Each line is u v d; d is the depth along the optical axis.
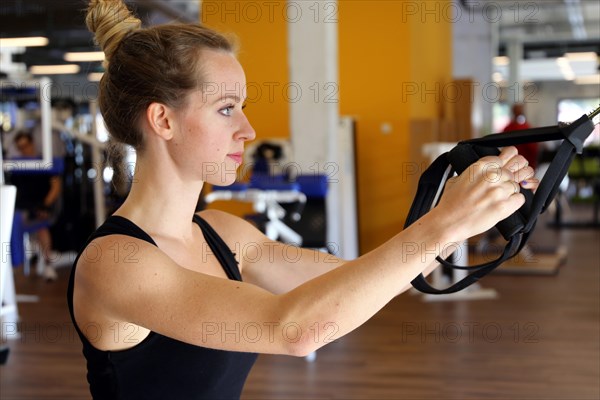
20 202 7.72
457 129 9.61
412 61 7.77
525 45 21.17
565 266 7.73
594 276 7.09
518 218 0.83
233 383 1.08
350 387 3.99
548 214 13.42
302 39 5.85
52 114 8.13
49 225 7.66
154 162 1.04
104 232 0.98
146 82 0.99
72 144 8.38
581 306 5.80
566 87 25.73
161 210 1.06
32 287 7.05
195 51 0.99
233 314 0.84
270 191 5.65
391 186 7.79
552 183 0.83
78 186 8.37
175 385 1.01
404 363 4.41
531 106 26.03
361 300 0.79
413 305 5.96
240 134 1.02
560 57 21.22
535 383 3.98
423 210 0.94
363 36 7.80
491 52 14.13
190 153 1.01
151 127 1.00
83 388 4.10
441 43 9.55
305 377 4.19
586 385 3.92
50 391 4.04
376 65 7.79
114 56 1.03
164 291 0.89
